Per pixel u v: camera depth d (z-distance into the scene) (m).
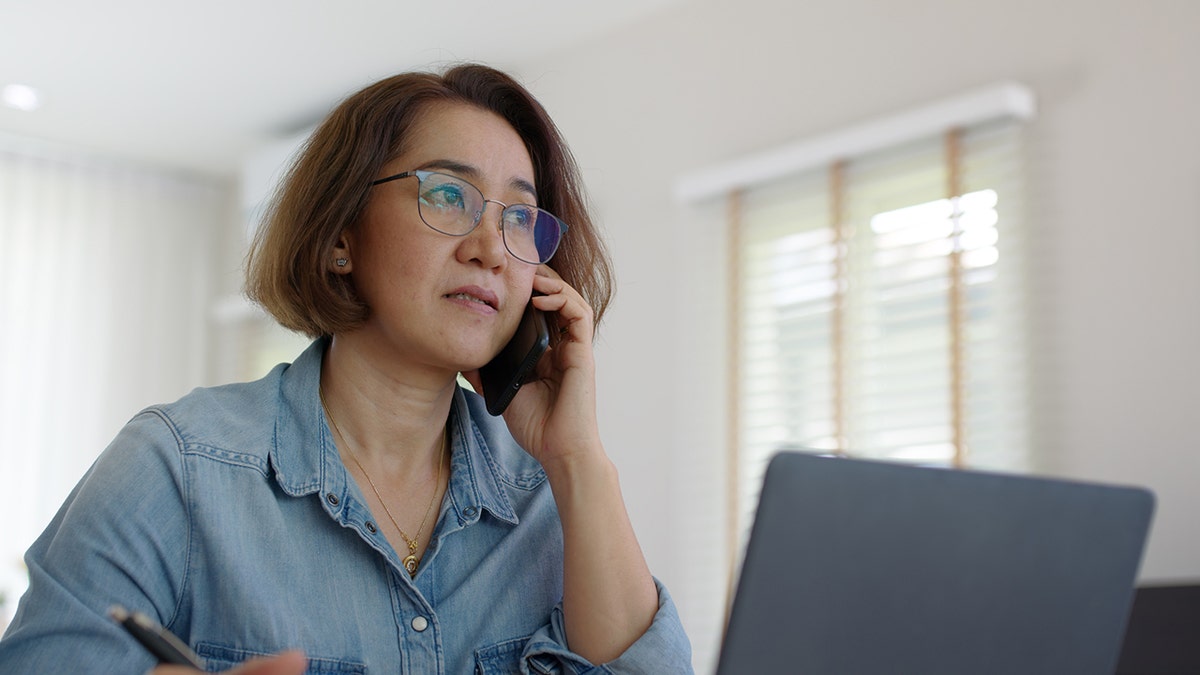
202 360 4.89
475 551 1.18
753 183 3.05
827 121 2.92
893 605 0.65
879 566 0.65
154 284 4.79
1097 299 2.35
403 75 1.18
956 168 2.60
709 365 3.13
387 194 1.11
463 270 1.10
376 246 1.10
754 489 2.97
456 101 1.18
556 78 3.69
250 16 3.42
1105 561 0.70
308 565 1.05
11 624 0.96
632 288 3.36
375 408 1.14
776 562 0.64
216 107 4.16
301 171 1.15
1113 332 2.32
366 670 1.04
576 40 3.60
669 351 3.23
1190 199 2.24
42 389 4.43
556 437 1.20
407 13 3.39
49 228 4.54
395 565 1.08
